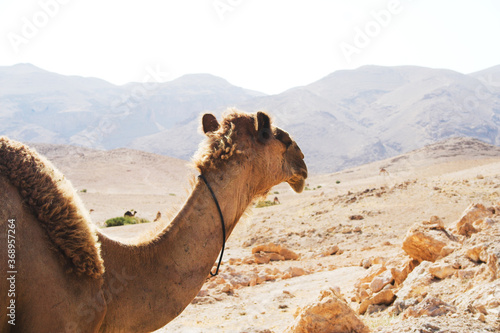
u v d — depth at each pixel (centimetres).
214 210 358
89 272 298
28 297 282
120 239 353
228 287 951
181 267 338
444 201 2112
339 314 542
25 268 282
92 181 7856
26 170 304
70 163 9250
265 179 396
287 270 1159
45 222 297
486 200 2025
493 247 599
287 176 411
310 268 1255
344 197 2552
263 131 390
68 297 292
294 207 2644
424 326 417
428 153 9706
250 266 1325
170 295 330
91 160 9631
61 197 306
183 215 351
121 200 5666
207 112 401
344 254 1453
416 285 646
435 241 761
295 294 916
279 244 1614
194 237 347
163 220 364
